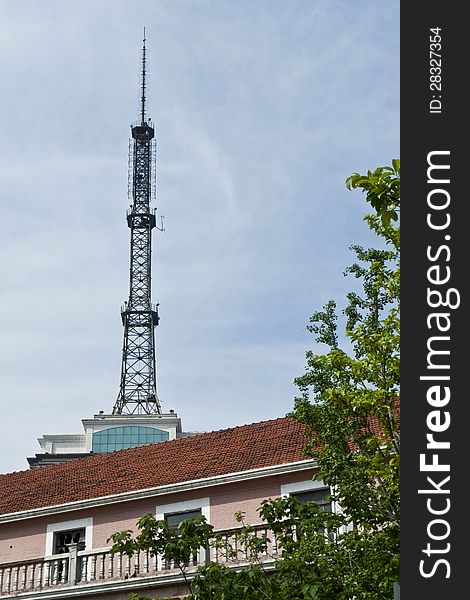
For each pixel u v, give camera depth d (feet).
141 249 394.32
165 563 94.73
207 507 100.53
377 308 92.79
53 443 297.94
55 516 107.86
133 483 108.37
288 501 69.26
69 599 96.73
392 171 38.68
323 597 62.49
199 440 113.09
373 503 67.05
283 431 107.24
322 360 70.23
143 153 408.87
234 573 62.08
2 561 108.27
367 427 71.46
